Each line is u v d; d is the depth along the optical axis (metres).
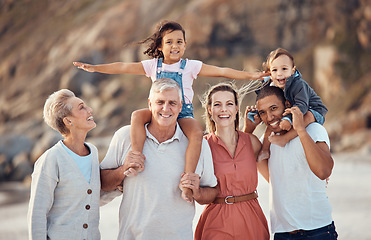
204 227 4.29
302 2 52.53
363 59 44.25
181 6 61.25
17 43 77.38
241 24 54.34
